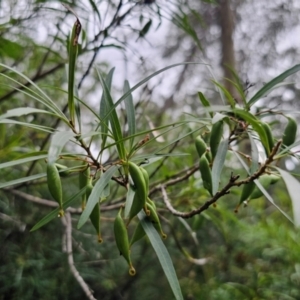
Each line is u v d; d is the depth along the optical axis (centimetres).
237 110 25
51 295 72
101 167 25
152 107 109
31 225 73
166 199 39
